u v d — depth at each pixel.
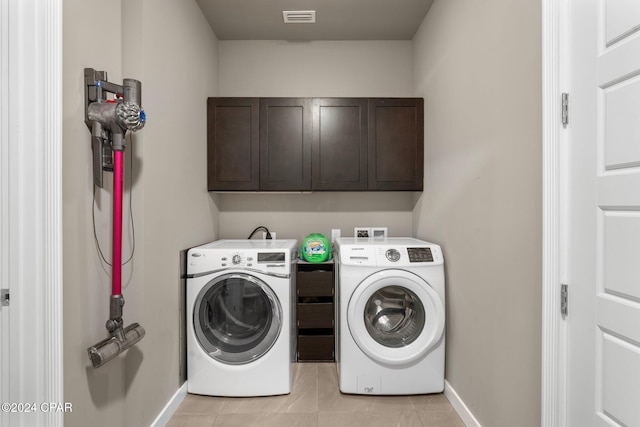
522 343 1.40
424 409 2.04
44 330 1.14
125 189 1.66
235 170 2.76
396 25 2.86
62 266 1.18
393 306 2.26
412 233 3.12
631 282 0.95
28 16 1.13
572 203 1.16
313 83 3.11
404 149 2.79
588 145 1.09
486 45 1.70
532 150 1.33
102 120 1.35
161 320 1.89
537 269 1.30
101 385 1.45
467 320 1.91
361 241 2.55
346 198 3.12
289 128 2.79
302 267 2.69
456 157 2.08
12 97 1.12
